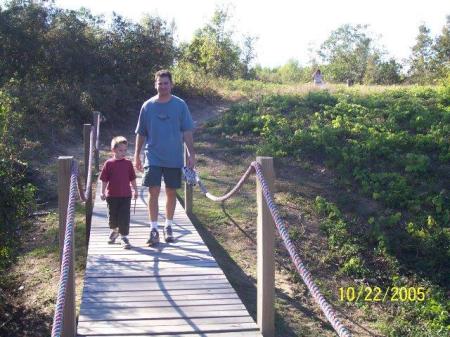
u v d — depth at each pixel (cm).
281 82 4416
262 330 638
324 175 1472
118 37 2408
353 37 5078
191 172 836
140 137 839
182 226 1005
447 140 1589
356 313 960
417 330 939
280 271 1032
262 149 1605
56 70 2217
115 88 2255
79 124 2031
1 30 2106
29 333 810
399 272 1134
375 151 1545
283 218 1254
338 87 2350
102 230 991
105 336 599
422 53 4225
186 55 3278
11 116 1591
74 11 2319
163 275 768
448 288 1106
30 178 1464
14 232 935
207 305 679
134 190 879
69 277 593
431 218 1280
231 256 1046
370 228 1242
